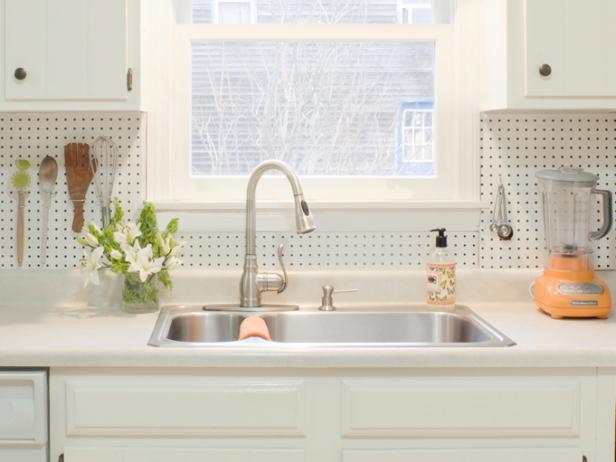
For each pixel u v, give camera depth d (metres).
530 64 2.13
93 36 2.10
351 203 2.38
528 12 2.12
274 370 1.78
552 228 2.33
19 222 2.37
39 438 1.77
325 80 2.48
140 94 2.13
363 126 2.49
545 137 2.41
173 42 2.44
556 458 1.79
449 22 2.49
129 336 1.92
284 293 2.38
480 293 2.40
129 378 1.78
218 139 2.49
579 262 2.19
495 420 1.78
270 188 2.48
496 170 2.42
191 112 2.48
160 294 2.37
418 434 1.79
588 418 1.80
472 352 1.77
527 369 1.79
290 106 2.48
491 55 2.30
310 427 1.79
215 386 1.78
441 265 2.28
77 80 2.11
